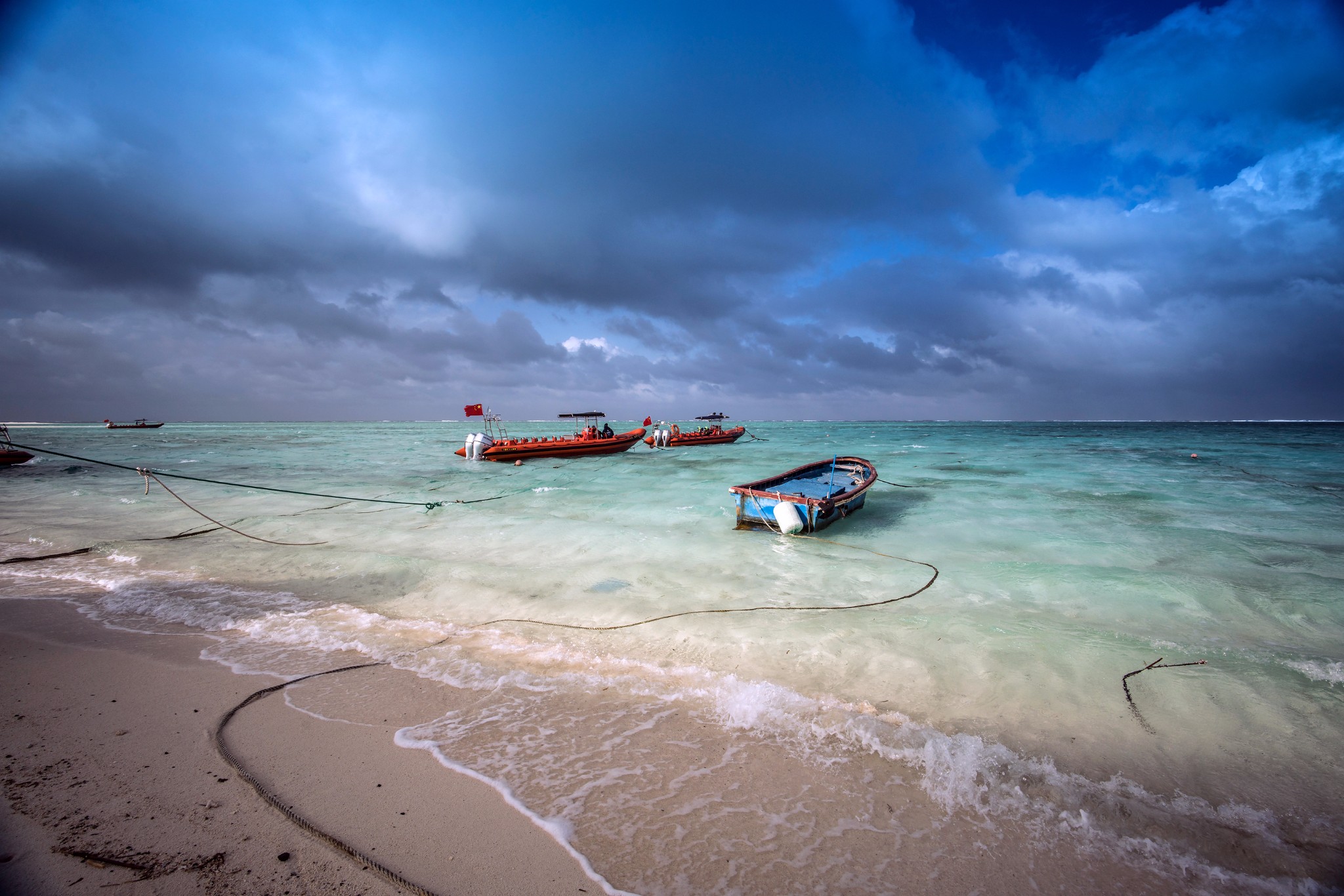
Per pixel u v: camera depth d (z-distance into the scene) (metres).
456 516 12.71
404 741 3.81
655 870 2.73
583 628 5.95
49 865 2.66
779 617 6.27
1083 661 5.07
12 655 5.14
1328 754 3.77
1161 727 4.08
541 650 5.36
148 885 2.56
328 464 27.34
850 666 5.01
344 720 4.07
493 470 23.81
